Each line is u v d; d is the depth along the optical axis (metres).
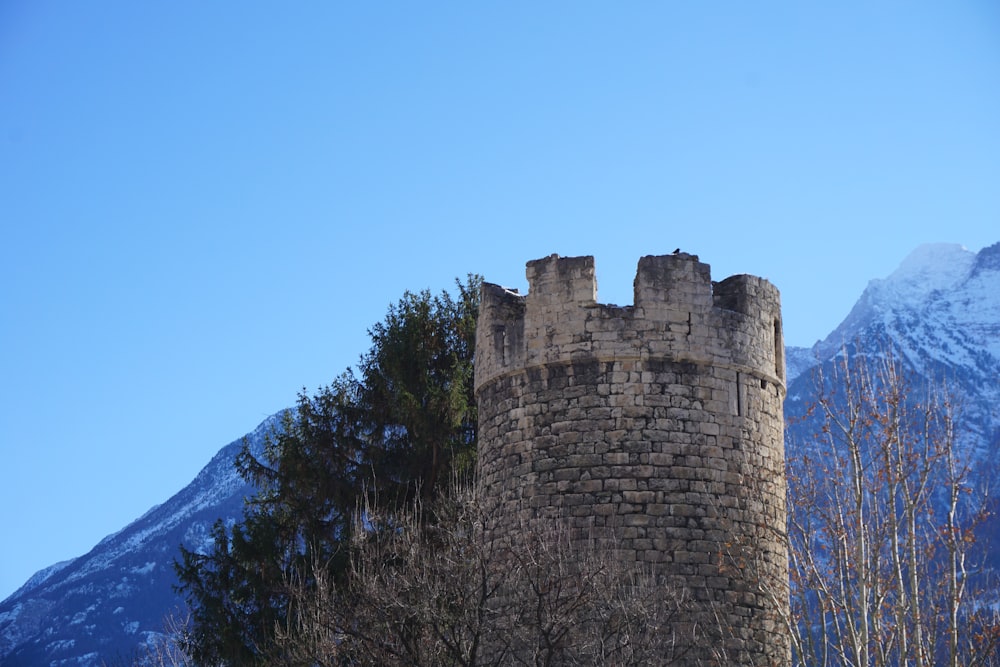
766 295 37.28
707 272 36.16
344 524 51.12
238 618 50.12
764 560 35.00
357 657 35.56
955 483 32.31
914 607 29.34
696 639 33.44
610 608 32.66
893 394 34.59
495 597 34.19
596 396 35.25
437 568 35.97
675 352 35.28
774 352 37.28
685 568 34.09
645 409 34.97
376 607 35.25
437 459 50.44
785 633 34.72
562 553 33.88
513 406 36.47
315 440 51.84
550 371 35.97
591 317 35.62
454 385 50.50
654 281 35.72
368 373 52.81
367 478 50.97
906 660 28.59
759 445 35.94
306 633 38.12
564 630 31.58
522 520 35.34
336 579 47.44
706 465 34.91
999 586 35.44
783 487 36.31
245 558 50.66
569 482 34.97
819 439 38.31
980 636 29.73
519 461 35.94
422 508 44.72
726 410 35.50
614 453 34.75
